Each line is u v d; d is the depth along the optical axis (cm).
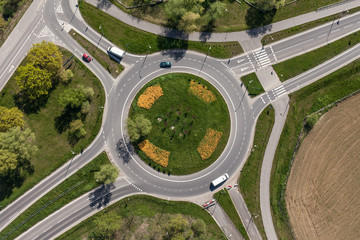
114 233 6366
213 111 6719
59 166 6419
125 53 6731
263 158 6731
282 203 6644
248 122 6781
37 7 6738
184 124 6638
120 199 6475
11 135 5678
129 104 6644
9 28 6656
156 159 6519
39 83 5803
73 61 6650
